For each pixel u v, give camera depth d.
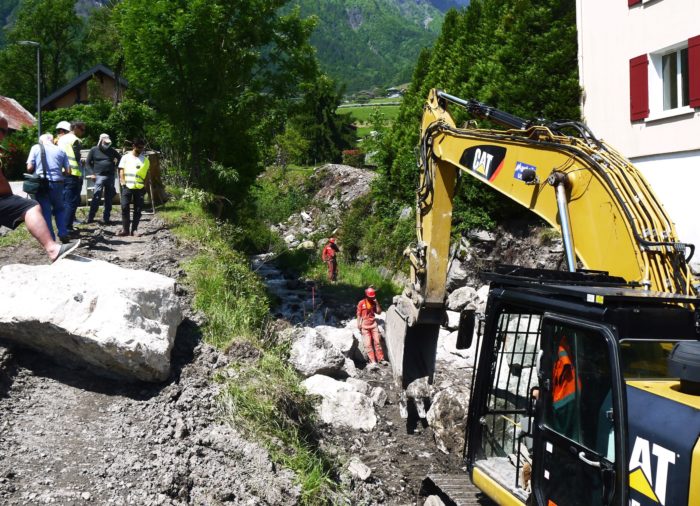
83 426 5.71
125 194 12.52
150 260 10.52
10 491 4.64
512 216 17.48
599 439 4.28
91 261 7.40
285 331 10.66
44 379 6.28
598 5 15.31
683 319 4.33
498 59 17.61
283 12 19.39
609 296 4.31
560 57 16.45
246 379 7.18
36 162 9.52
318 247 27.84
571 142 6.14
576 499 4.41
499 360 5.91
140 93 19.77
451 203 8.31
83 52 64.19
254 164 19.86
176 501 5.01
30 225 6.71
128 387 6.43
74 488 4.83
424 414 8.86
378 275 22.23
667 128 13.62
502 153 6.94
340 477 6.85
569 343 4.65
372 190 25.62
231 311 9.00
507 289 5.62
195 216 15.09
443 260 8.30
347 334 12.27
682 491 3.49
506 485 5.35
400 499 7.13
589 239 5.74
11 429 5.41
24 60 63.19
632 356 4.22
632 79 14.27
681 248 4.95
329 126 56.22
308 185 36.56
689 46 12.87
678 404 3.73
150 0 17.02
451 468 8.07
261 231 25.28
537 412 4.91
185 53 17.00
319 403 8.68
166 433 5.80
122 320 6.23
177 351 7.40
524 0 17.22
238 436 6.10
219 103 17.31
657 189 14.07
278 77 18.34
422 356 8.98
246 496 5.30
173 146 19.67
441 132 8.12
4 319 6.09
